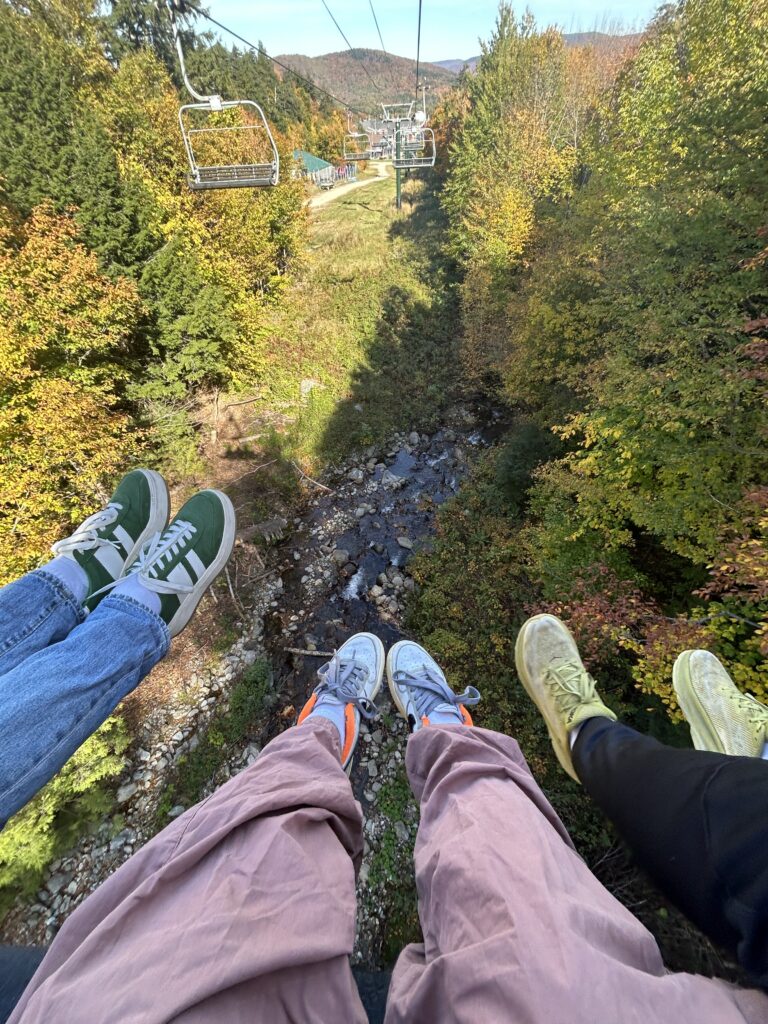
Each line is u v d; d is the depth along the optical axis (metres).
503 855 1.01
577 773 1.73
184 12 5.20
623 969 0.72
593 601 6.23
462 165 24.36
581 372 10.54
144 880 0.94
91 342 10.66
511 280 16.25
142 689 8.73
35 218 10.62
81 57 15.46
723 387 5.80
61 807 6.97
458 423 15.21
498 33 25.42
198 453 14.06
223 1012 0.71
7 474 9.00
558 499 8.89
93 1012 0.68
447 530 11.34
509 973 0.73
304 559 11.44
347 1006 0.81
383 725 7.73
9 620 1.64
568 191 15.23
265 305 18.73
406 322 19.19
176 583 1.96
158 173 14.84
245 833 1.05
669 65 10.11
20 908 6.29
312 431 14.91
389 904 6.08
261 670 8.91
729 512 5.80
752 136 7.14
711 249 7.37
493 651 8.34
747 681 4.76
